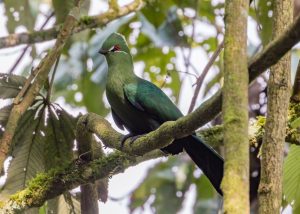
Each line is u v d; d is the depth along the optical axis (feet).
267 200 24.09
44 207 37.04
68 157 34.86
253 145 31.27
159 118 34.09
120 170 31.73
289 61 25.38
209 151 30.07
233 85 18.01
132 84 34.53
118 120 36.37
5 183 34.09
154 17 50.49
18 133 34.50
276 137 24.77
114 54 35.35
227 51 18.58
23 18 47.65
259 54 18.81
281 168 24.53
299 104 30.89
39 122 34.81
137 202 52.65
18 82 34.32
